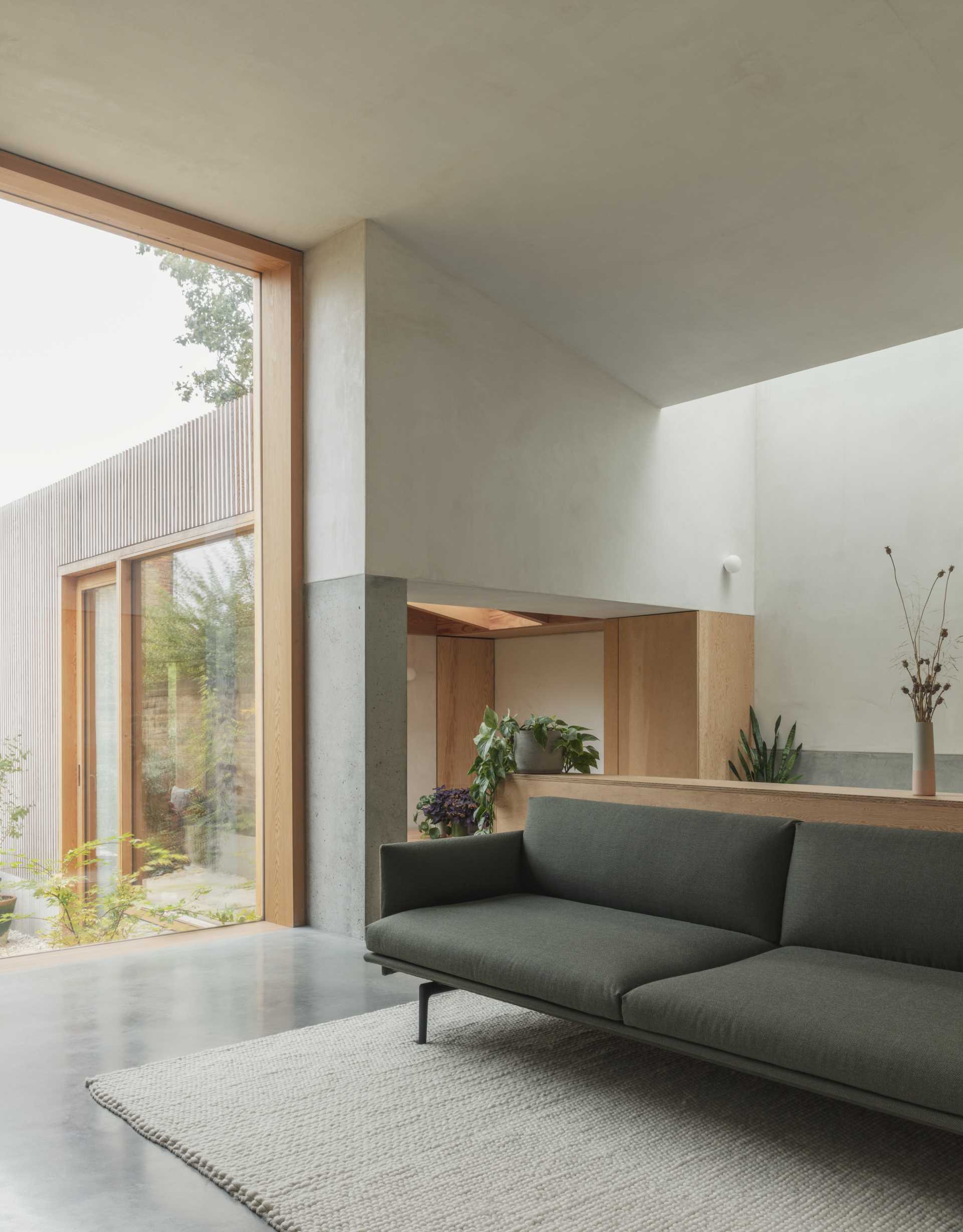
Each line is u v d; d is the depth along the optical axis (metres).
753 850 3.21
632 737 7.39
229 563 5.35
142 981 4.05
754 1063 2.37
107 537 4.89
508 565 5.62
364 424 4.93
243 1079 2.96
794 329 5.72
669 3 3.52
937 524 6.66
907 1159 2.42
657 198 4.66
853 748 6.95
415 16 3.61
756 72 3.85
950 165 4.28
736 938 3.08
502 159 4.46
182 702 5.11
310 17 3.61
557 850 3.75
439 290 5.32
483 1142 2.52
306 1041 3.30
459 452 5.38
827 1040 2.24
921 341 6.82
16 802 4.52
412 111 4.14
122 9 3.55
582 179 4.56
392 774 4.96
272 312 5.46
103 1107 2.79
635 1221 2.13
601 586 6.25
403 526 5.06
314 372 5.27
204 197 4.80
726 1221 2.13
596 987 2.69
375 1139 2.54
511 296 5.57
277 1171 2.37
